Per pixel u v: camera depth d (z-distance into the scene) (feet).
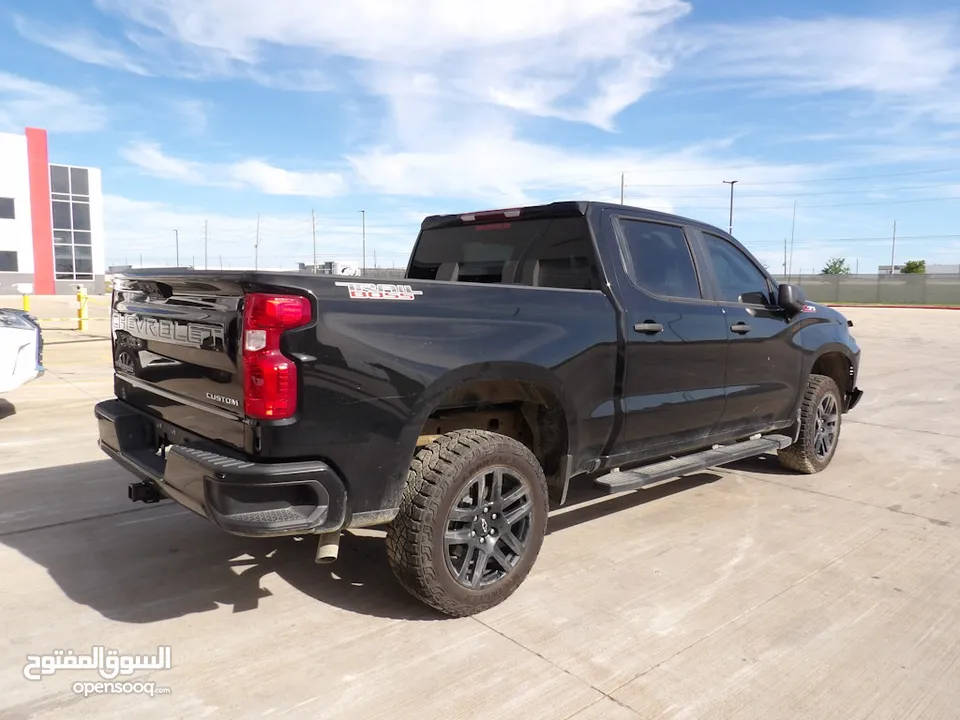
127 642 9.88
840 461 20.98
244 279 8.96
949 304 158.10
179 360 10.60
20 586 11.57
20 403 26.94
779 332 16.97
